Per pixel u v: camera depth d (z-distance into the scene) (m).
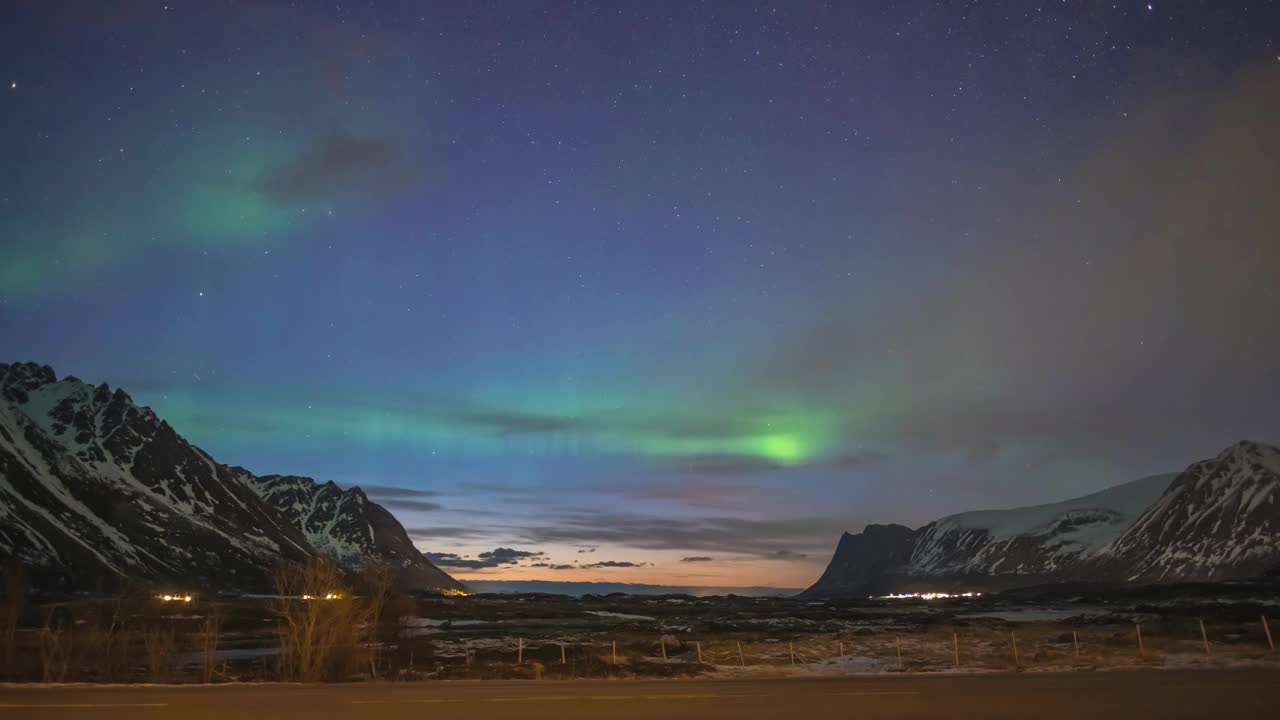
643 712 19.30
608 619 113.19
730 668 40.25
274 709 19.94
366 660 36.06
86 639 37.25
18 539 195.88
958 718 18.11
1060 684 24.61
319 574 37.03
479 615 123.62
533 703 20.95
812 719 18.17
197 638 64.31
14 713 19.16
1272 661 34.25
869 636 69.00
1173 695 21.56
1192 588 158.38
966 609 143.62
